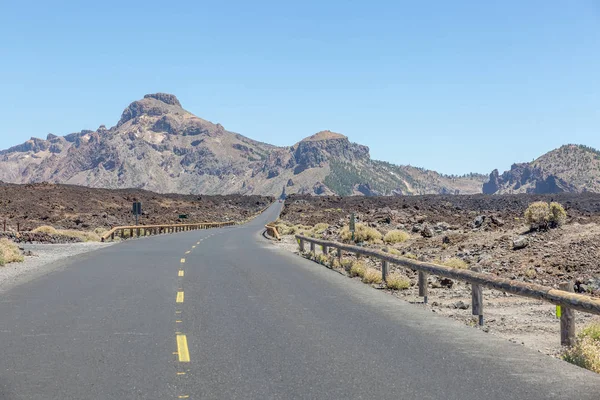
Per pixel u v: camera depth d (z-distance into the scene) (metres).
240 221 97.31
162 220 76.50
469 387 6.42
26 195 83.12
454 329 9.74
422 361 7.57
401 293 14.79
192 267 20.06
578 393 6.22
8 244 24.84
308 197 148.38
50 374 6.79
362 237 33.75
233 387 6.33
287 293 13.82
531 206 26.97
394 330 9.61
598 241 21.02
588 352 7.71
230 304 12.09
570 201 81.00
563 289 8.65
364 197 129.62
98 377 6.68
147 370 7.00
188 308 11.55
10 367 7.11
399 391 6.24
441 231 35.25
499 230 29.72
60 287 14.66
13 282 15.66
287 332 9.34
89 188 110.62
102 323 9.95
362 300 12.89
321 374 6.89
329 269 19.92
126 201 103.06
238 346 8.31
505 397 6.07
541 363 7.52
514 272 17.86
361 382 6.57
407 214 58.47
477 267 18.75
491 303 13.47
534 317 11.70
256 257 24.91
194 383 6.47
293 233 52.91
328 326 9.88
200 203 128.38
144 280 16.19
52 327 9.58
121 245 34.00
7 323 9.92
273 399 5.93
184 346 8.27
